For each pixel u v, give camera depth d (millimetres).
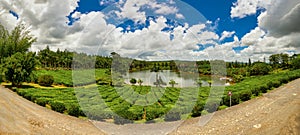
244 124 14578
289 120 13820
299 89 30625
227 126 14461
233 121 15656
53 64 74875
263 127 13305
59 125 13258
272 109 18234
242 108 20250
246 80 55125
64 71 67938
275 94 27844
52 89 37938
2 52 36281
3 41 36344
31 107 16266
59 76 56688
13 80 33250
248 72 67562
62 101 25000
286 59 81375
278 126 13008
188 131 13547
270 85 34812
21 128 10492
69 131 12516
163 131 13359
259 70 67125
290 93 27578
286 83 39969
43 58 72438
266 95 27469
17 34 37656
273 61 84438
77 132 12602
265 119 15086
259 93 30000
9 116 11148
